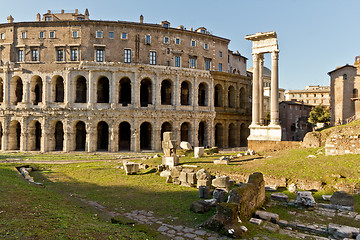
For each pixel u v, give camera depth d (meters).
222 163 30.19
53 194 18.47
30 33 60.47
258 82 48.00
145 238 11.55
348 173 21.88
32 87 60.09
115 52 60.66
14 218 11.53
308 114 94.12
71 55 59.62
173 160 30.39
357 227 13.73
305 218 15.15
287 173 24.03
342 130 37.19
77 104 58.25
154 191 21.94
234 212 13.23
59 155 51.94
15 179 22.36
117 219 13.69
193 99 65.44
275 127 44.34
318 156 28.89
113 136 58.00
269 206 17.39
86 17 64.62
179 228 13.41
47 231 10.39
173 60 64.75
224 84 71.88
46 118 58.00
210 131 67.50
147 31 62.66
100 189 22.83
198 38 68.44
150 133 65.44
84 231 11.02
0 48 61.06
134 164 30.02
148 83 65.81
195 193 21.12
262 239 12.09
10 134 60.09
